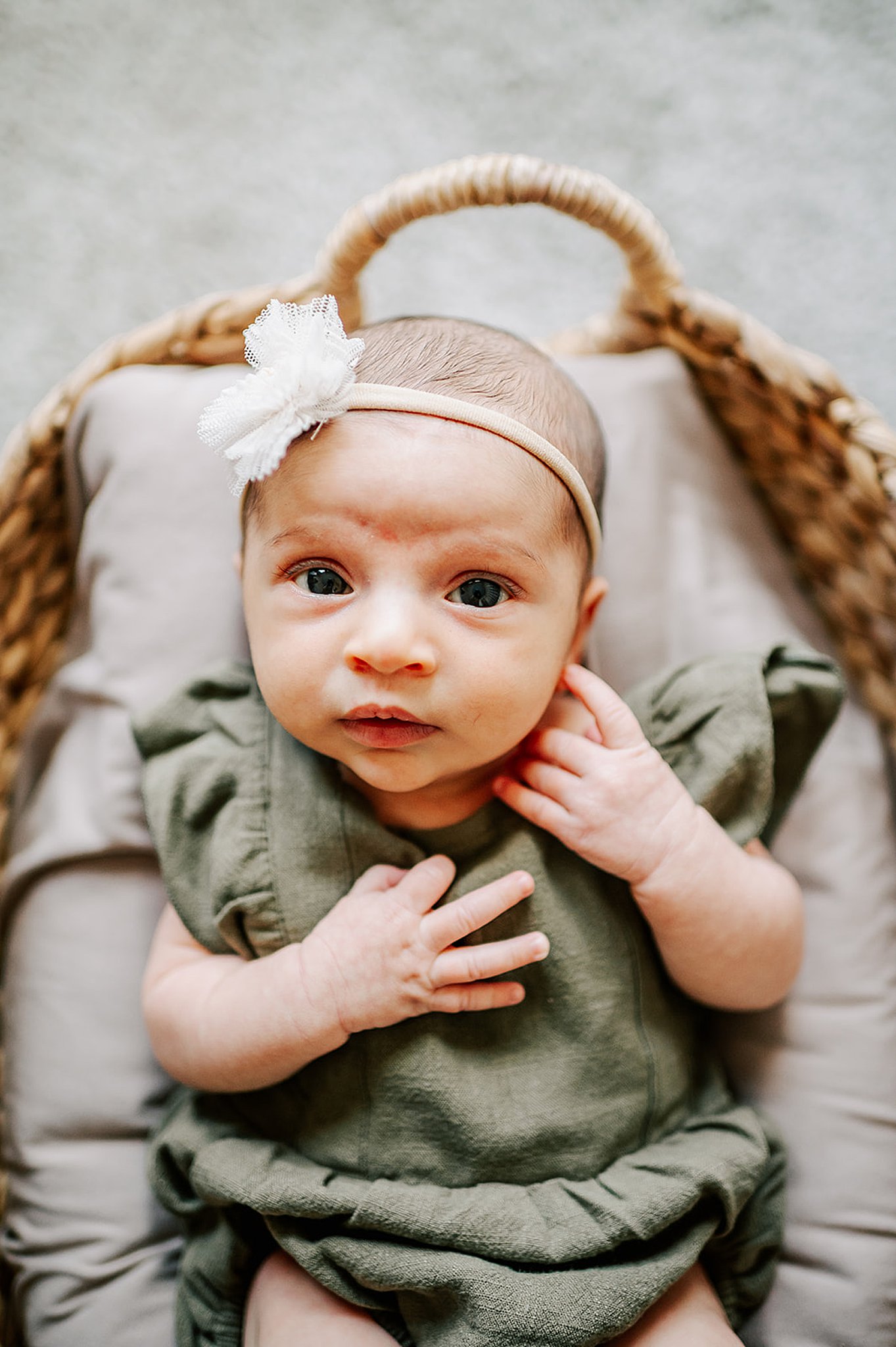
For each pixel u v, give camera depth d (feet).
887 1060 3.02
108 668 3.19
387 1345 2.41
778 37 4.82
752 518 3.47
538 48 4.82
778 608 3.40
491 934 2.55
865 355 4.58
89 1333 2.83
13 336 4.50
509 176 2.84
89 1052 3.03
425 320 2.64
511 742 2.42
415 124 4.74
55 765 3.25
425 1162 2.50
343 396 2.27
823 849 3.17
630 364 3.41
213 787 2.78
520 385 2.44
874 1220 2.87
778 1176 2.82
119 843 3.11
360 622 2.24
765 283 4.66
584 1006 2.57
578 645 2.79
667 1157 2.54
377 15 4.82
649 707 2.83
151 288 4.57
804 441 3.24
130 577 3.22
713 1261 2.77
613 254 4.66
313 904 2.61
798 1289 2.82
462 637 2.27
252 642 2.48
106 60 4.73
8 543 3.19
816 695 2.82
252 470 2.25
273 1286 2.56
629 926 2.68
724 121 4.78
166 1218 2.97
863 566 3.26
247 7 4.80
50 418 3.24
